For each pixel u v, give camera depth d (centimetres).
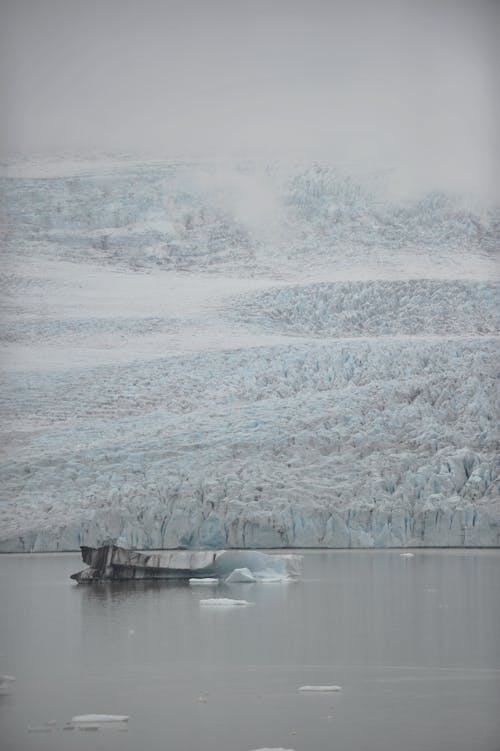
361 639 5009
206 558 8525
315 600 6600
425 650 4681
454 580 7662
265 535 11862
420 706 3700
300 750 3194
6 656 4716
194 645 4941
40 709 3744
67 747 3266
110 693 3969
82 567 9731
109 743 3303
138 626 5572
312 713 3631
